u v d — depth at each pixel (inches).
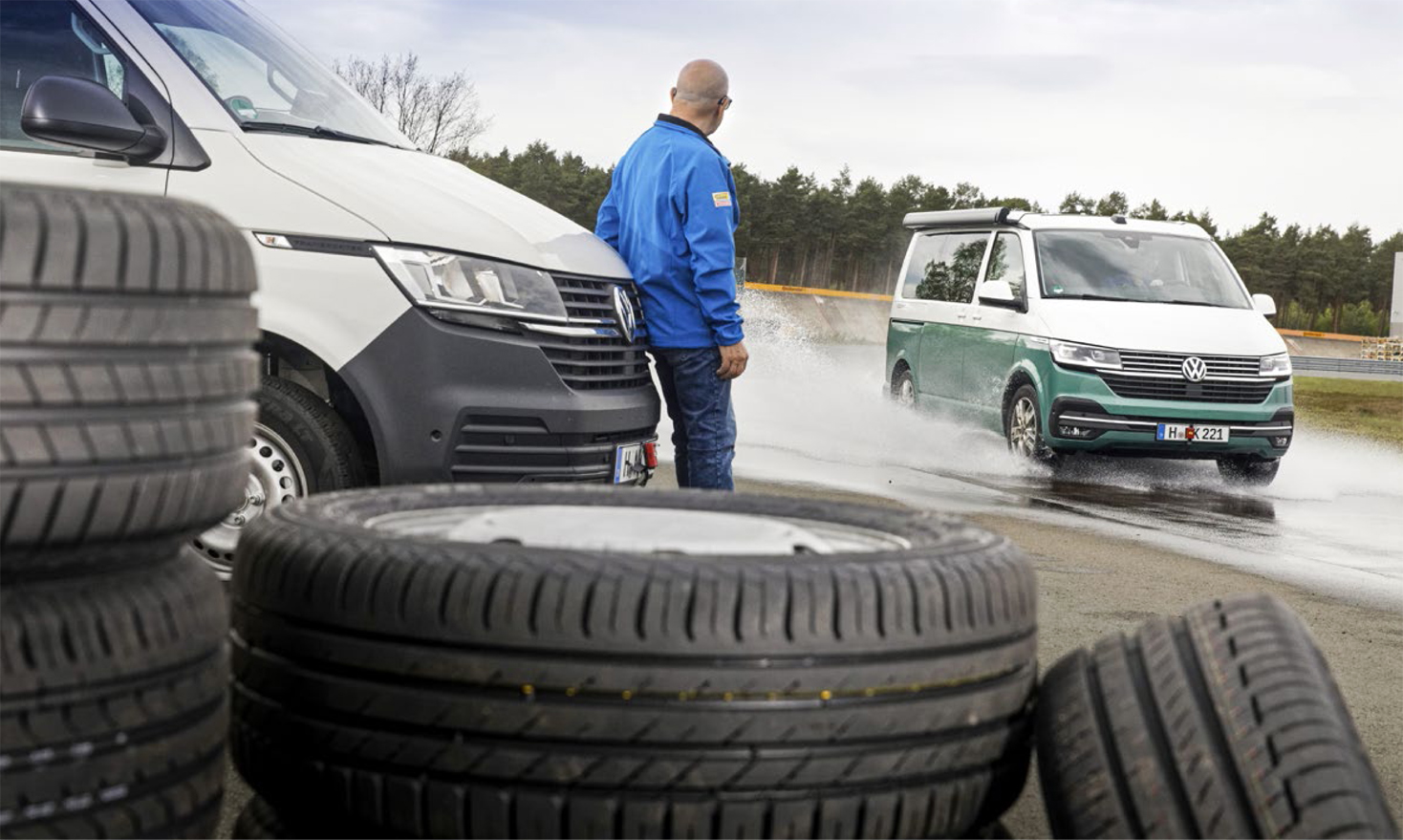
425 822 82.3
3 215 70.2
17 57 195.5
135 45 198.2
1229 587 274.7
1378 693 193.5
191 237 76.3
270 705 88.4
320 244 192.4
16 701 70.8
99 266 71.8
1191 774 82.0
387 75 1990.7
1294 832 77.2
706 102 256.2
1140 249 513.3
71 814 72.6
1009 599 91.6
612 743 80.3
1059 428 467.8
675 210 250.8
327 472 194.4
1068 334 471.8
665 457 461.1
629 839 80.5
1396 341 2522.1
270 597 88.2
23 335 70.2
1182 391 466.3
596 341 210.4
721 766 80.6
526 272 201.3
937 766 86.4
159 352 74.7
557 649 80.0
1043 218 526.6
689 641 79.8
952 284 559.5
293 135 205.5
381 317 192.1
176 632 77.4
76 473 71.5
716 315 251.3
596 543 94.5
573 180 3969.0
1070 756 87.8
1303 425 805.2
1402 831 134.0
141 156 191.6
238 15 225.5
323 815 86.2
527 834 81.0
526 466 200.1
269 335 192.7
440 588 81.5
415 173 211.6
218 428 78.9
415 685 82.0
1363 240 5802.2
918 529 107.4
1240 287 510.0
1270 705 82.0
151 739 75.9
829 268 4756.4
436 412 193.3
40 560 72.2
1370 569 314.2
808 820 82.3
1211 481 491.5
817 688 81.6
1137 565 295.9
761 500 119.1
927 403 561.3
